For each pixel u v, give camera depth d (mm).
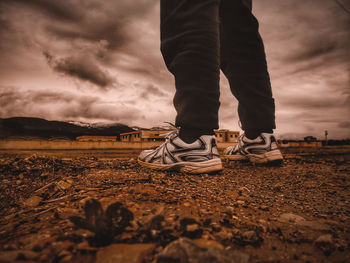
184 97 2246
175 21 2242
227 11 3209
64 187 1655
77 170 2375
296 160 4301
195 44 2174
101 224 767
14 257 664
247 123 3445
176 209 1205
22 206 1332
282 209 1384
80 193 1479
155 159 2590
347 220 1198
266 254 793
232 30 3254
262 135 3422
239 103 3619
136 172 2361
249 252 800
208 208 1275
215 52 2252
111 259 670
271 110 3385
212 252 649
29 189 1689
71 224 959
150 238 823
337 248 854
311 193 1861
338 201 1611
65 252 701
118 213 854
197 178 2229
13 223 989
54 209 1184
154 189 1579
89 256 689
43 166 2342
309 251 830
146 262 679
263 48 3379
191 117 2236
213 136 2504
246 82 3297
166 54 2391
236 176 2545
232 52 3322
